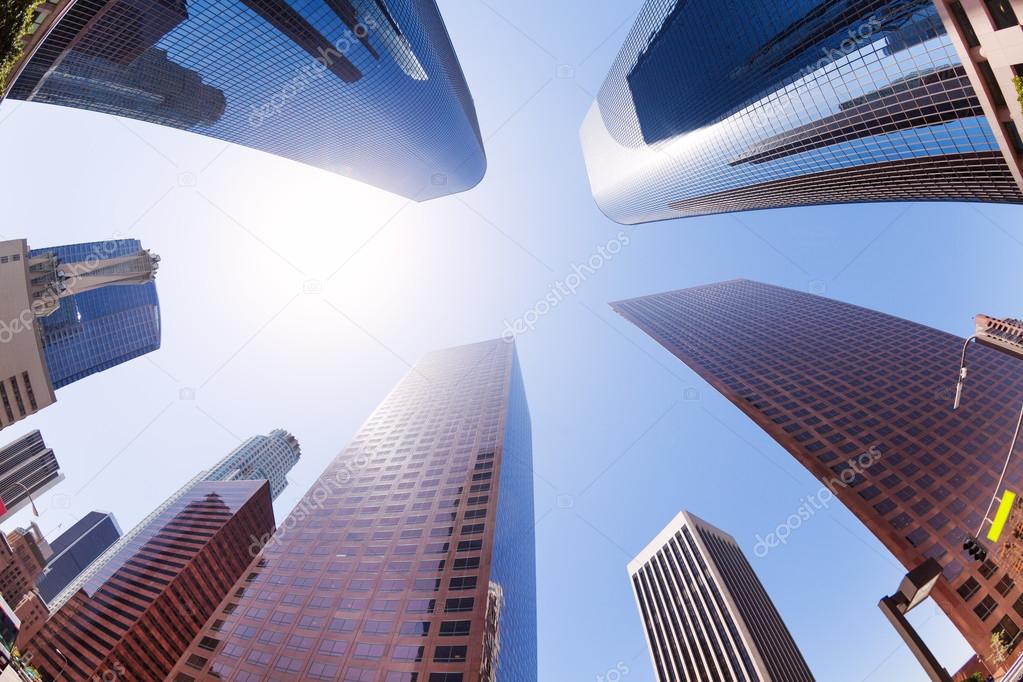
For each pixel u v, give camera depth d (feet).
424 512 270.46
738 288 641.40
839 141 232.12
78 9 210.18
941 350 396.16
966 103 165.99
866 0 191.31
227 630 219.20
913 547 222.89
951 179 206.69
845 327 463.42
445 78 452.35
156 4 229.04
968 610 199.00
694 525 406.62
